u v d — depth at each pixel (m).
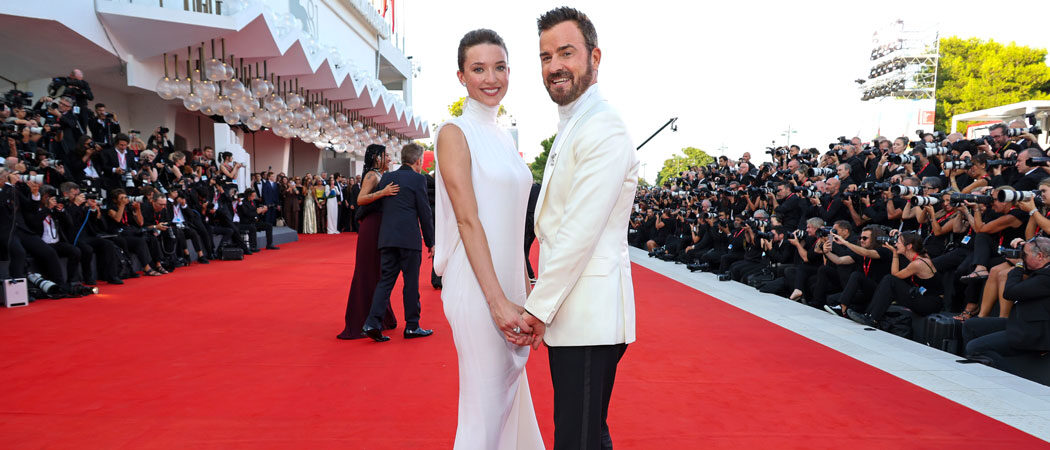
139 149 8.85
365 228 4.24
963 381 3.41
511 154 1.83
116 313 5.20
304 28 17.20
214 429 2.61
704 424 2.73
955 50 46.94
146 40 9.59
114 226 7.45
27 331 4.48
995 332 4.15
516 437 1.98
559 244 1.51
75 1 8.53
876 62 34.59
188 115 14.87
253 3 9.73
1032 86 43.25
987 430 2.70
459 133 1.71
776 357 3.90
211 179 10.21
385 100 19.06
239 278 7.48
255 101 10.66
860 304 5.44
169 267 8.19
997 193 4.52
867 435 2.63
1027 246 3.90
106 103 11.60
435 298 6.10
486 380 1.76
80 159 7.41
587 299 1.58
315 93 15.45
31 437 2.51
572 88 1.61
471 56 1.76
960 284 5.12
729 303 5.97
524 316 1.57
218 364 3.62
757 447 2.49
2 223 5.63
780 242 6.93
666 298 6.26
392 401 2.98
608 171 1.50
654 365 3.70
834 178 6.84
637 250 12.48
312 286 6.82
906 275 4.94
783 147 8.97
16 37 8.59
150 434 2.55
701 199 9.62
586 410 1.61
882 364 3.75
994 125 6.14
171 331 4.50
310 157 22.08
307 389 3.15
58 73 10.13
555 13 1.60
